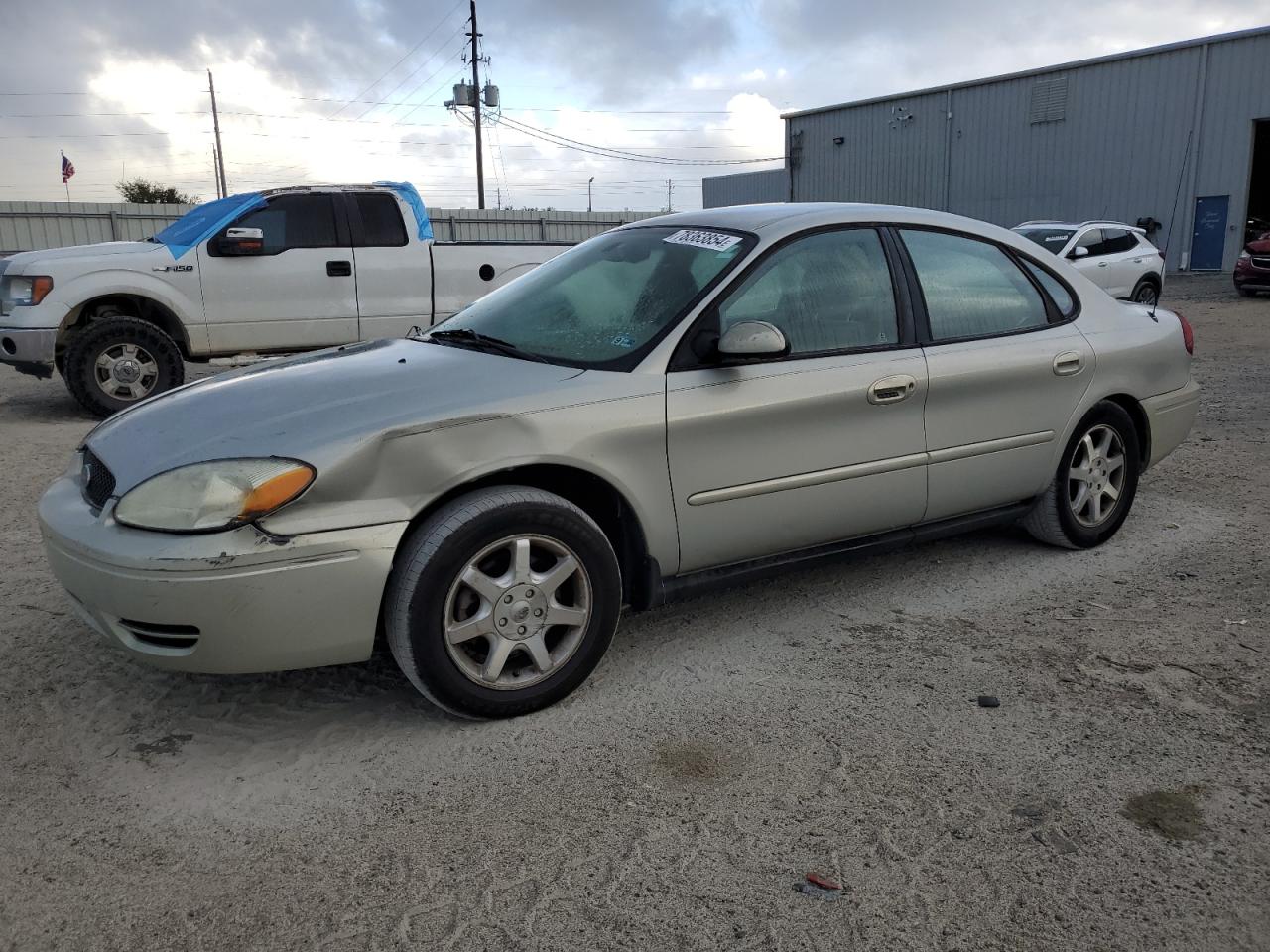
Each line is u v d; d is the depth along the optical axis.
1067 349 4.35
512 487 3.10
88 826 2.63
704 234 3.84
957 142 34.53
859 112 37.53
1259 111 27.44
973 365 4.01
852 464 3.74
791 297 3.66
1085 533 4.65
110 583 2.80
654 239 3.99
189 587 2.72
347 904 2.32
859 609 4.07
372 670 3.55
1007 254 4.38
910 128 35.88
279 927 2.25
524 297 4.01
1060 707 3.21
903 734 3.05
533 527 3.06
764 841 2.53
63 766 2.93
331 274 9.00
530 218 28.03
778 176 42.50
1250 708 3.19
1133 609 4.03
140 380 8.49
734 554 3.58
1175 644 3.69
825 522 3.74
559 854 2.49
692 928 2.22
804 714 3.19
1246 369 10.45
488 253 9.71
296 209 8.95
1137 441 4.75
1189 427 5.11
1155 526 5.14
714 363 3.41
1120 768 2.85
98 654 3.66
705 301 3.46
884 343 3.84
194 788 2.81
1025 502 4.48
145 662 2.92
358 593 2.87
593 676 3.48
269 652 2.83
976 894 2.33
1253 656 3.57
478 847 2.53
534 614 3.11
